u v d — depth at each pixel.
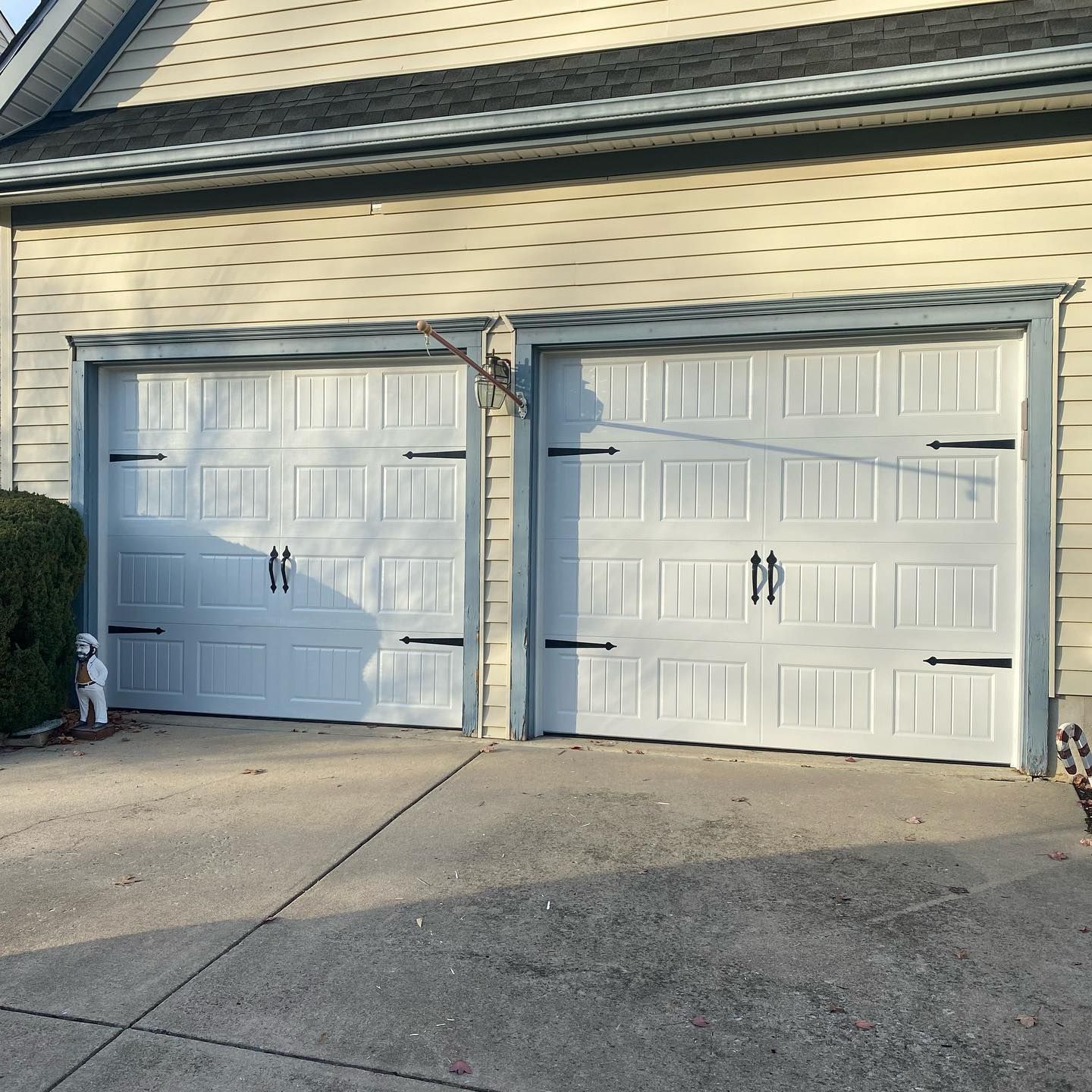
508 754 5.68
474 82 6.11
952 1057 2.59
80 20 6.82
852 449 5.65
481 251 6.07
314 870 3.88
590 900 3.59
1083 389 5.17
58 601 6.28
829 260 5.52
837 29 5.62
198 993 2.92
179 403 6.83
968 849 4.11
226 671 6.75
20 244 6.93
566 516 6.11
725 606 5.86
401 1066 2.56
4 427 6.99
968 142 5.30
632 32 6.06
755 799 4.80
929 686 5.55
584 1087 2.47
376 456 6.45
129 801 4.78
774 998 2.89
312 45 6.65
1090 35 4.87
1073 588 5.21
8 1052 2.62
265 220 6.45
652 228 5.78
